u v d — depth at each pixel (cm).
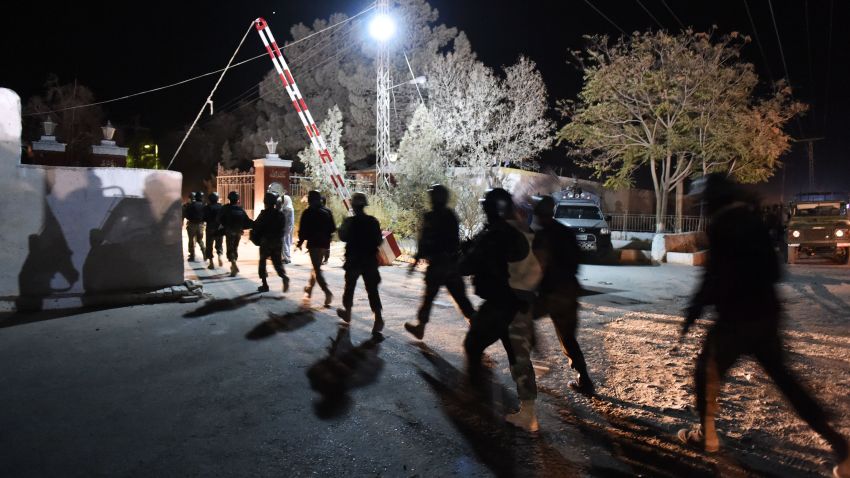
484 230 466
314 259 900
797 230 1761
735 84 2169
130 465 393
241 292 1030
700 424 421
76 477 376
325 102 3412
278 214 1003
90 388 538
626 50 2222
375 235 724
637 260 1819
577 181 2744
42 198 873
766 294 387
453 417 479
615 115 2289
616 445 430
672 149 2216
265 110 3675
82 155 3609
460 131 2791
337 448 422
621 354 660
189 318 819
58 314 838
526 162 2984
